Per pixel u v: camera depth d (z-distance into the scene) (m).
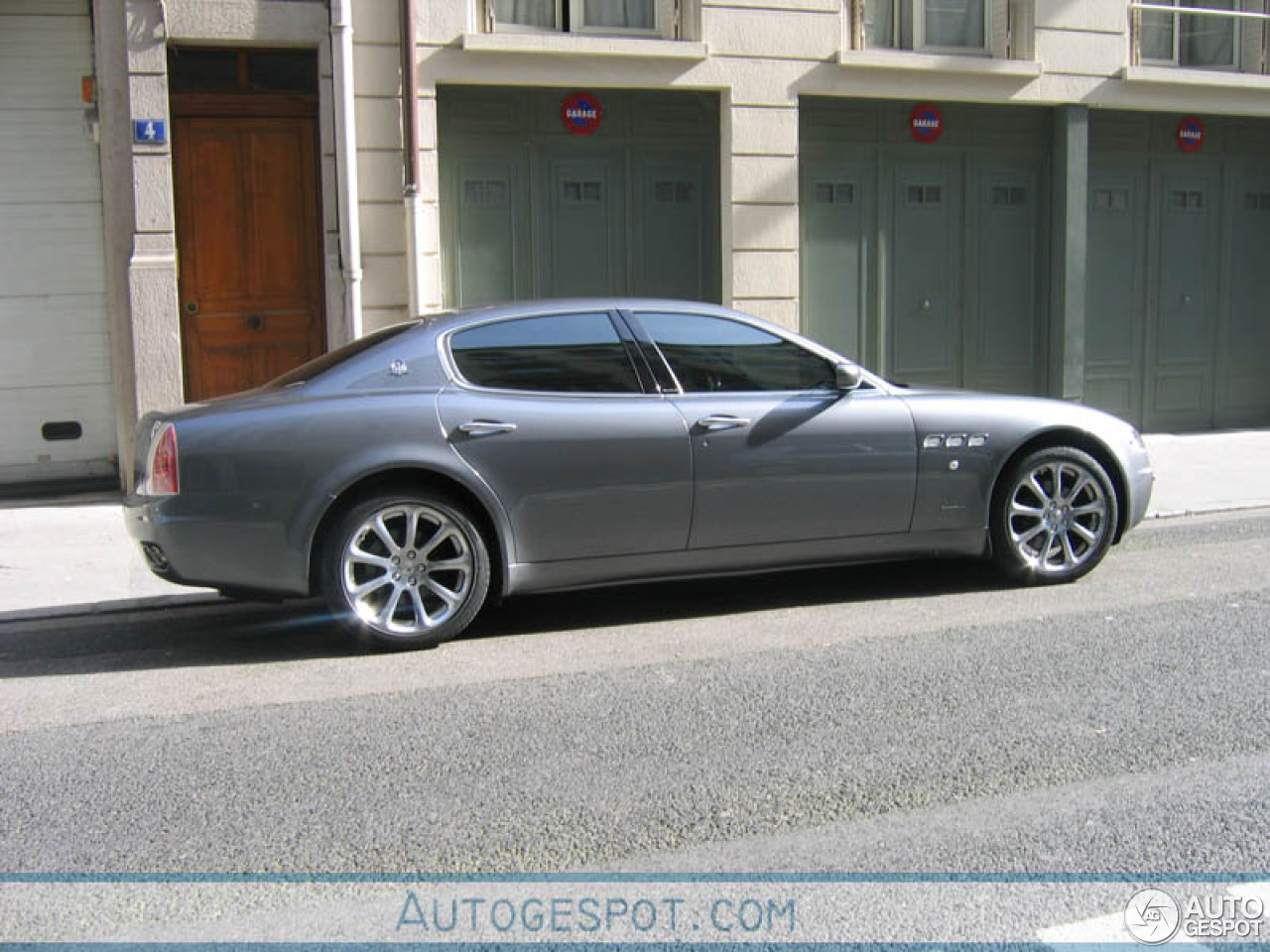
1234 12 12.38
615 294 11.08
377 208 10.08
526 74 10.41
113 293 9.77
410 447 5.57
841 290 11.77
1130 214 12.86
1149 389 13.10
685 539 6.01
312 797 4.04
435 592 5.73
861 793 3.97
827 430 6.20
